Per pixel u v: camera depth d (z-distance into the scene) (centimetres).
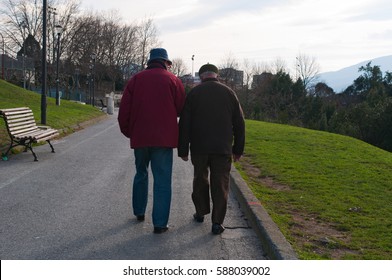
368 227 1030
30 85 10362
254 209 1109
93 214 1123
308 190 1371
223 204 1010
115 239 948
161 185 999
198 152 1013
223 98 1025
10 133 1822
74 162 1861
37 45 10088
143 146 991
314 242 927
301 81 10025
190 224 1073
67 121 3422
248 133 3061
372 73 12075
